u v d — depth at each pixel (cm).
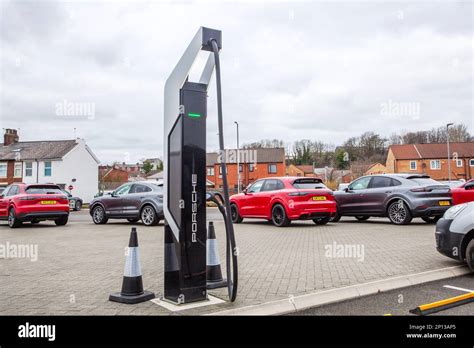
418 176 1218
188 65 404
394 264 596
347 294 448
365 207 1265
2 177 3956
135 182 1364
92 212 1434
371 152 7506
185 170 414
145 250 778
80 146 4028
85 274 557
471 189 1446
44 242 903
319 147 8356
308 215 1168
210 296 441
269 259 651
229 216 397
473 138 7750
